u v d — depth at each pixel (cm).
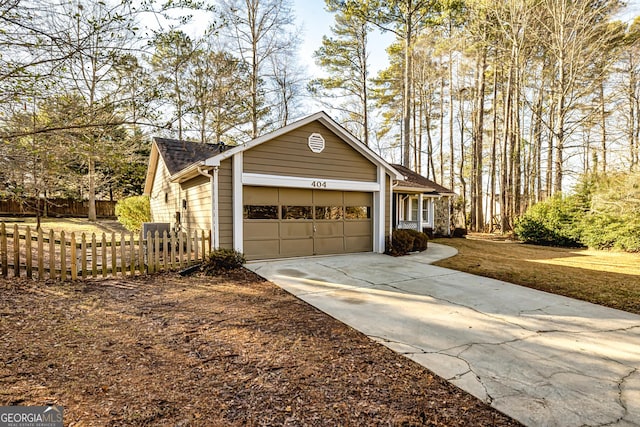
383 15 1803
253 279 699
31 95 469
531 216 1512
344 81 2280
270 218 902
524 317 487
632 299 583
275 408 254
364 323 452
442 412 256
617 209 1166
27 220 1759
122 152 717
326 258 959
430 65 2194
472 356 357
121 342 368
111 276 681
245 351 355
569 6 1523
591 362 346
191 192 1020
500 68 2009
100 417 234
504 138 1925
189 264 767
